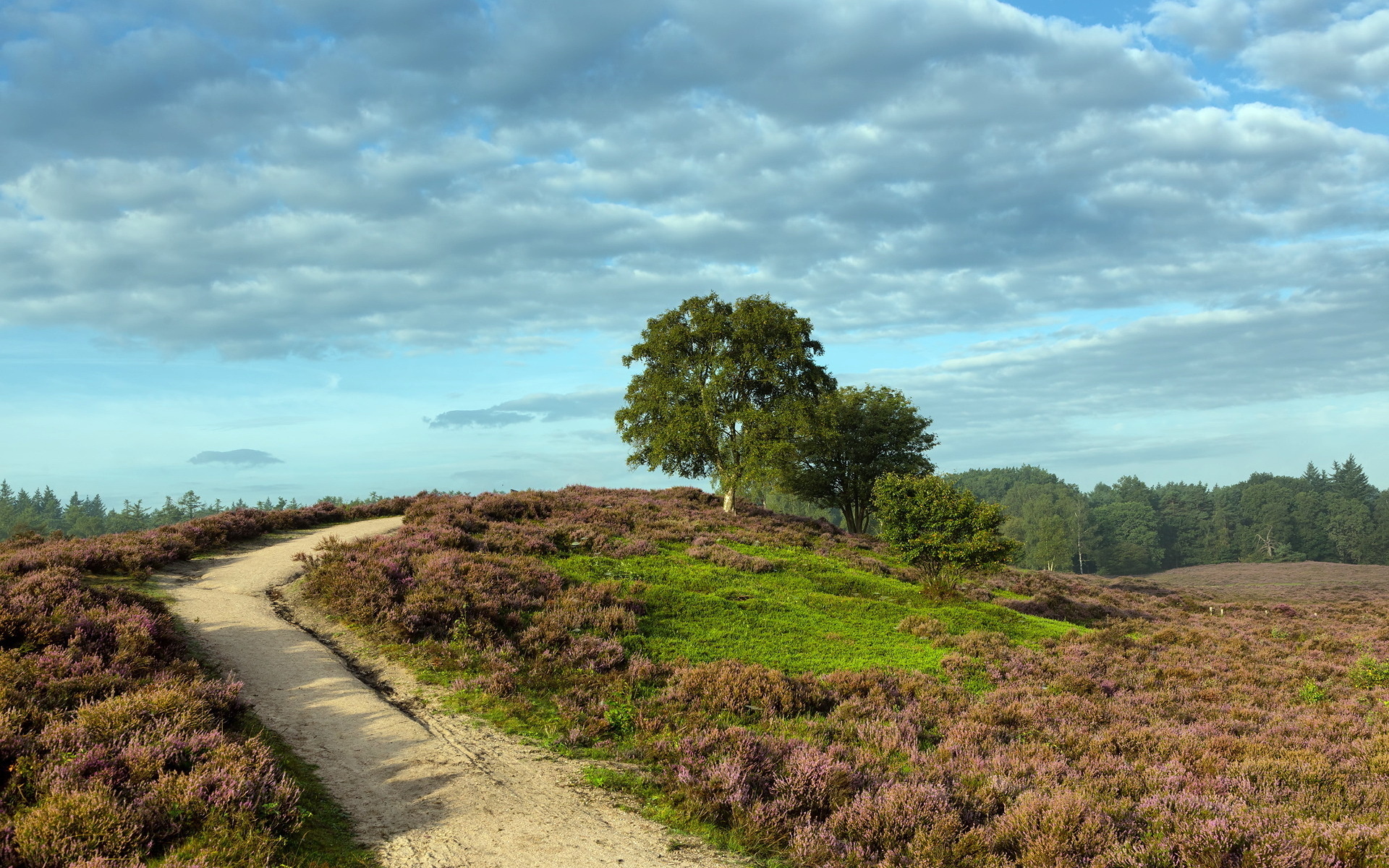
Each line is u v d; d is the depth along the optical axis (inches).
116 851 280.5
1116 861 335.0
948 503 1251.2
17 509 6624.0
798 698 611.5
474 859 322.7
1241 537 6643.7
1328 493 7101.4
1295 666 916.0
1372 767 503.2
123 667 458.3
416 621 670.5
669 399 1930.4
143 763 339.6
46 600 538.6
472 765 429.1
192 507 6220.5
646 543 1264.8
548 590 864.3
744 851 357.1
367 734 456.4
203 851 289.0
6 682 402.6
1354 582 3176.7
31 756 333.7
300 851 311.0
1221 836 343.0
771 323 1883.6
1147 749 539.8
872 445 2274.9
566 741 485.1
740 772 420.8
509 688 563.5
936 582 1245.1
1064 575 2807.6
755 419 1795.0
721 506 2017.7
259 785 339.0
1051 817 372.2
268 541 1101.1
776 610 959.6
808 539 1752.0
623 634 764.6
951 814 384.8
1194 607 1771.7
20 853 272.1
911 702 643.5
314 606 735.1
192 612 666.2
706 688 609.9
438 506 1366.9
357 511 1430.9
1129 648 971.9
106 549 802.8
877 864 346.3
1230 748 537.3
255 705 476.4
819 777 424.5
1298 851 326.6
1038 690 716.0
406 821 353.7
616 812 387.5
